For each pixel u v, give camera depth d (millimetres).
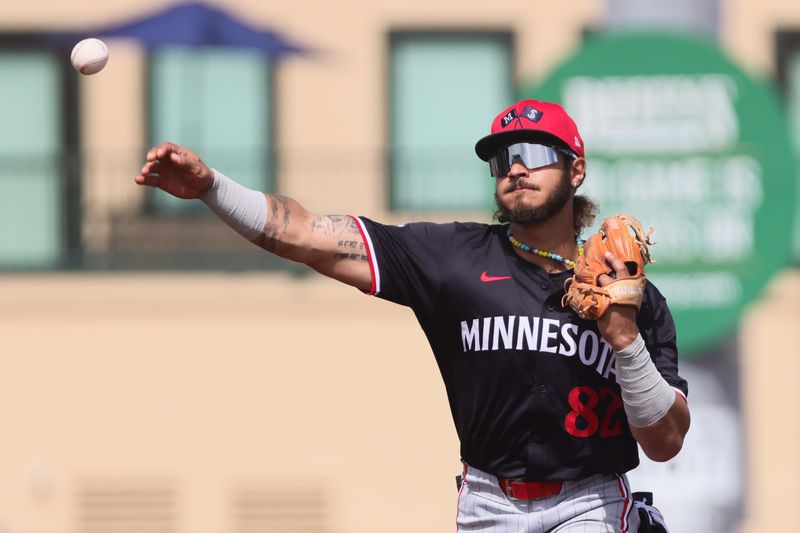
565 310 17828
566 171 17969
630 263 17297
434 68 55156
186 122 55688
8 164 56031
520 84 54781
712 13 48875
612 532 18047
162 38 50594
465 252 18312
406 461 52938
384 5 55000
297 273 53656
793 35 55062
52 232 55812
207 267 54156
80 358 53781
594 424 17906
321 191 55438
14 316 53969
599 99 48938
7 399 53688
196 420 53406
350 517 52812
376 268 18422
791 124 55219
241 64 55688
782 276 53469
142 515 53219
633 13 48719
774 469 53000
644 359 17266
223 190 18094
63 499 53156
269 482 53031
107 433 53500
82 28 55250
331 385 53281
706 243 49562
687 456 49688
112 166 55875
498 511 18250
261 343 53594
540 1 54812
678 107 49062
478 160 55062
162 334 53812
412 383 53156
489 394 18000
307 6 55062
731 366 49531
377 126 55281
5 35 55625
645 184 49469
